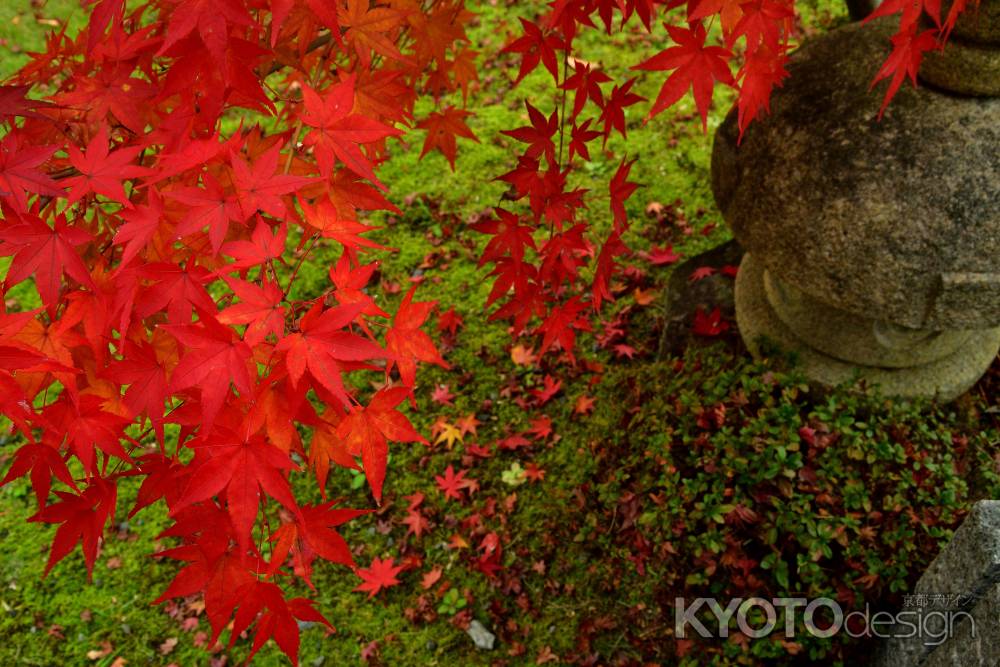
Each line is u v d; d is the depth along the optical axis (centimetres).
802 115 228
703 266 345
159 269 125
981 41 196
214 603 137
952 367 281
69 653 295
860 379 276
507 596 297
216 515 136
